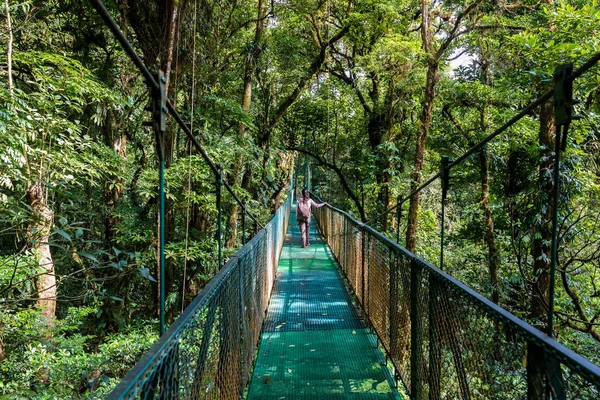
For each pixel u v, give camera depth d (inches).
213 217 291.3
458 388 65.1
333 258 327.0
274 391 112.7
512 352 48.1
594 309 282.8
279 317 176.7
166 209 240.4
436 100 365.4
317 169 924.0
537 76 203.3
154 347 39.7
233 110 272.4
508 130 294.2
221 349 72.4
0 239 174.2
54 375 144.7
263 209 387.2
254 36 341.7
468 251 410.3
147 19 200.8
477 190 389.4
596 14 183.2
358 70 412.8
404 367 104.2
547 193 225.9
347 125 581.9
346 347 142.9
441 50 272.1
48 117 165.9
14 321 159.8
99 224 335.0
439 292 75.8
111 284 278.7
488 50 306.7
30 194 161.6
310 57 433.7
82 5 254.7
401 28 361.7
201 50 230.1
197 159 220.4
